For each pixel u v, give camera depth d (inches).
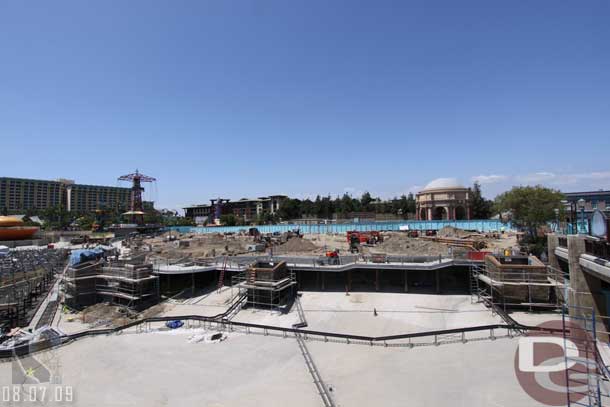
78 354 1059.9
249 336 1180.5
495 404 706.2
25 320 1416.1
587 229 1304.1
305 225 4443.9
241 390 840.3
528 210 2171.5
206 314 1453.0
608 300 1027.3
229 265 1875.0
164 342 1141.1
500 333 1068.5
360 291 1685.5
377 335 1193.4
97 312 1513.3
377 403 745.0
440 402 730.8
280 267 1605.6
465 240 2610.7
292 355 1023.6
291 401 772.6
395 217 6067.9
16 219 4375.0
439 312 1371.8
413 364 919.7
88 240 4333.2
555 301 1300.4
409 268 1619.1
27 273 2123.5
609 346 914.7
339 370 922.7
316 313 1423.5
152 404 788.0
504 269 1338.6
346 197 7022.6
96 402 797.9
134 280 1579.7
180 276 1866.4
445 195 4630.9
